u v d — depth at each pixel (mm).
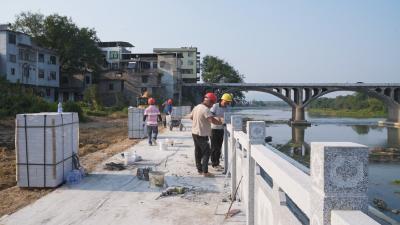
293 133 45031
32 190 6875
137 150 12422
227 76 98000
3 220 5230
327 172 1706
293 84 61781
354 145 1728
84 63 58688
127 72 60750
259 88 64250
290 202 2738
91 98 52281
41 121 6891
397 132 47594
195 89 71062
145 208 5789
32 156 6922
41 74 49938
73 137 7930
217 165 9180
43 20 55906
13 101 30234
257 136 4199
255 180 4016
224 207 5793
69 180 7363
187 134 18641
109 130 24562
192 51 83750
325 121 70812
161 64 65375
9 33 43531
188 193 6672
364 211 1692
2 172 9133
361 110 111125
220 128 9031
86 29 58406
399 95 60938
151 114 14000
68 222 5164
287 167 2619
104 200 6215
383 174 19641
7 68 43094
